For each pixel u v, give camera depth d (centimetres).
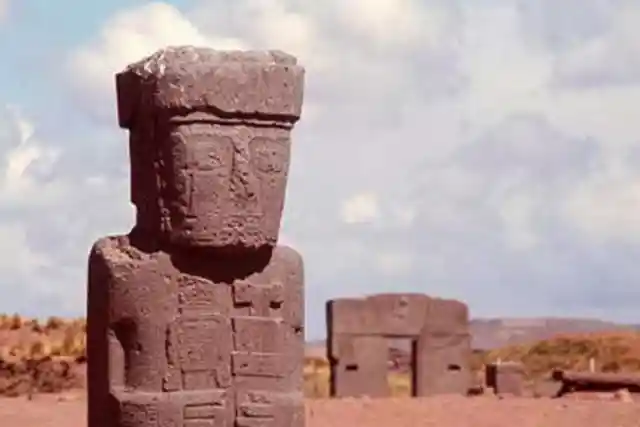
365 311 4569
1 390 4466
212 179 1703
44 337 5269
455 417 3534
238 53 1741
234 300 1742
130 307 1700
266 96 1723
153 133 1734
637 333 7775
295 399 1761
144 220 1761
